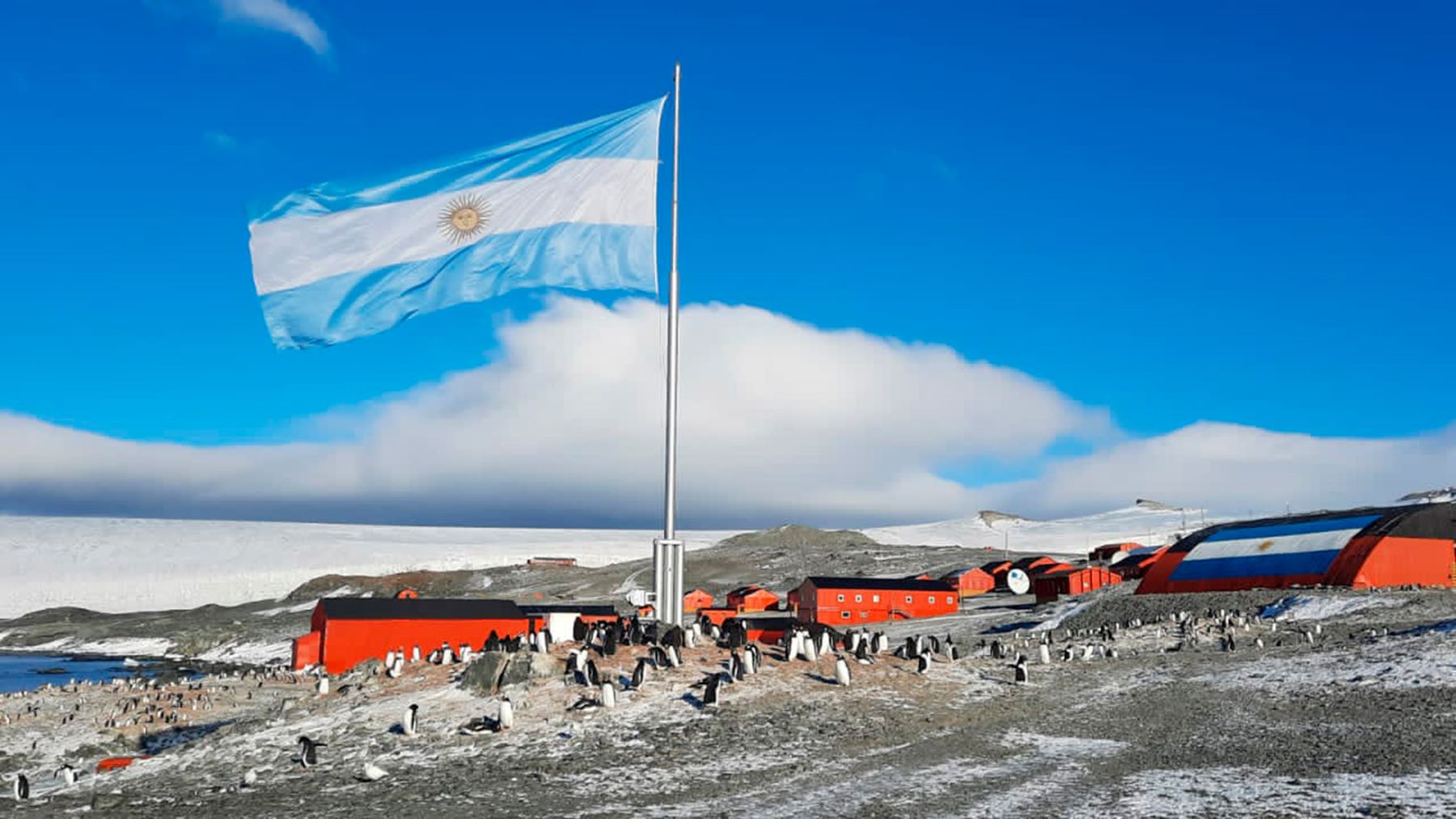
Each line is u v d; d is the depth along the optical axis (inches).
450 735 1357.0
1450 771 982.4
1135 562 5172.2
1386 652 1798.7
